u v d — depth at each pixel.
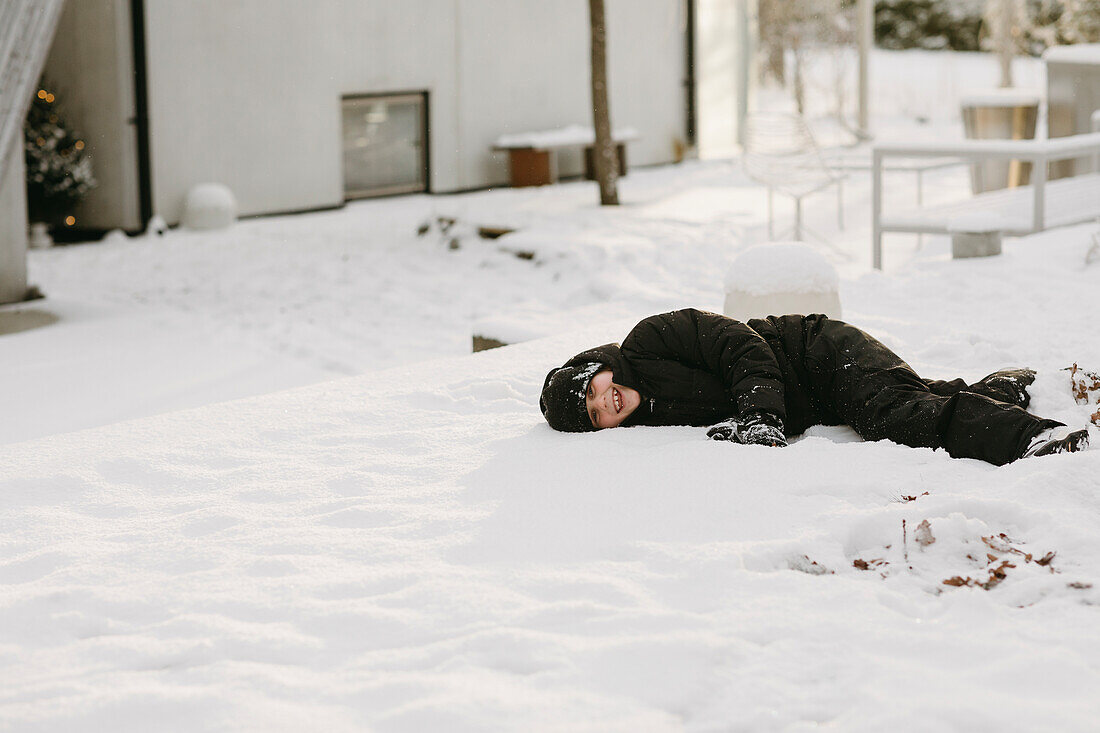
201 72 13.45
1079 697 2.18
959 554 2.91
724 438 3.76
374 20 15.02
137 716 2.31
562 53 17.41
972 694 2.19
